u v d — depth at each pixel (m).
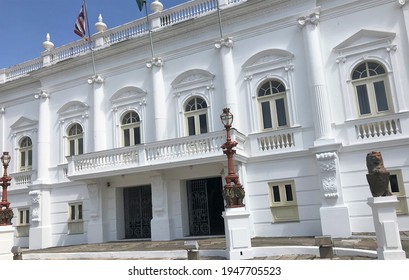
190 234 14.72
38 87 19.28
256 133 13.84
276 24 14.14
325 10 13.49
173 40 15.92
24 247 17.97
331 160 12.23
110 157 15.13
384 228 6.71
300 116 13.33
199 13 15.78
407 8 12.30
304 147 13.09
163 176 14.58
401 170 11.72
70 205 17.11
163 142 14.08
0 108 20.19
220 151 13.08
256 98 14.17
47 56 19.11
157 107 15.58
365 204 12.05
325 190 12.18
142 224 15.85
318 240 8.31
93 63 17.22
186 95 15.39
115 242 14.95
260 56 14.31
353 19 13.06
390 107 12.33
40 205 17.28
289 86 13.65
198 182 15.01
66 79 18.23
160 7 17.03
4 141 19.81
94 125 16.84
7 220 12.22
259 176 13.62
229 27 14.93
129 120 16.61
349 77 12.91
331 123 12.80
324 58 13.34
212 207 14.94
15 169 19.08
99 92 17.12
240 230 9.18
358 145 12.30
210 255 9.68
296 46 13.73
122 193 16.30
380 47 12.57
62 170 17.55
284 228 12.97
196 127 15.12
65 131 17.92
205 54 15.26
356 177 12.29
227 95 14.32
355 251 8.20
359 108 12.78
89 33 17.53
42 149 18.00
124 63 16.86
